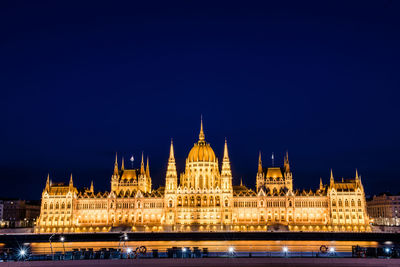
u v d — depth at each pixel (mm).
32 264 101000
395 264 101125
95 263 102562
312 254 113000
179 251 108938
